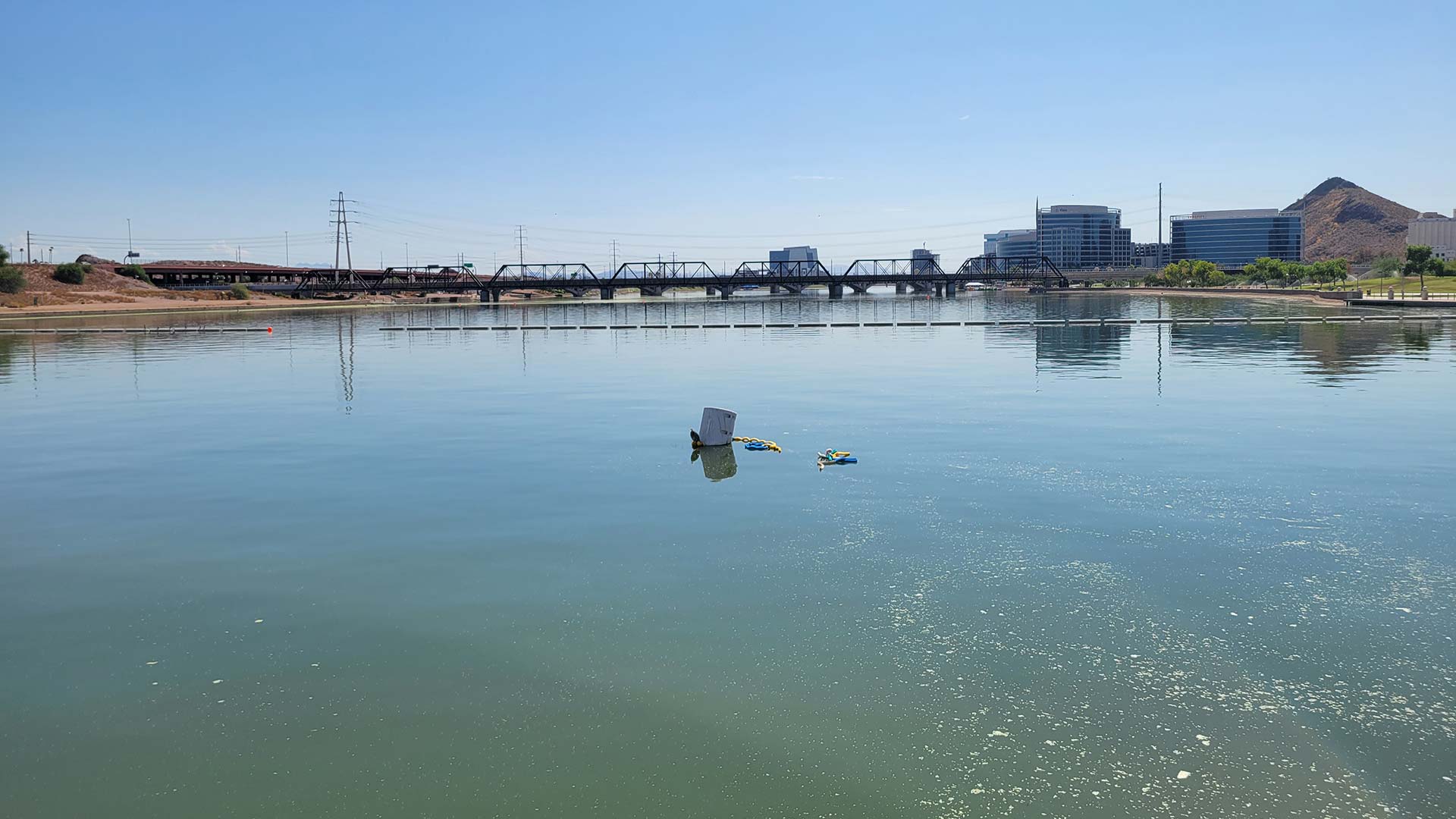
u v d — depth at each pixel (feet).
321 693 30.22
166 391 114.93
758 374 126.72
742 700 29.48
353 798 24.66
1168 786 24.90
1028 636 33.94
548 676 31.14
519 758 26.40
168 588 39.88
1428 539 44.47
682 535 46.37
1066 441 70.08
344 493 56.70
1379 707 28.78
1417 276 585.63
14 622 36.35
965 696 29.66
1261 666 31.50
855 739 27.25
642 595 38.32
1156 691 29.89
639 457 66.59
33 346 205.67
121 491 58.29
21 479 62.44
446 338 227.20
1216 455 64.28
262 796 24.79
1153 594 37.88
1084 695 29.71
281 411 94.53
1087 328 230.48
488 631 34.81
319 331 266.57
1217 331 207.21
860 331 241.76
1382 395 94.53
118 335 248.32
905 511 50.31
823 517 49.32
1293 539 44.68
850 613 36.19
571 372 134.31
